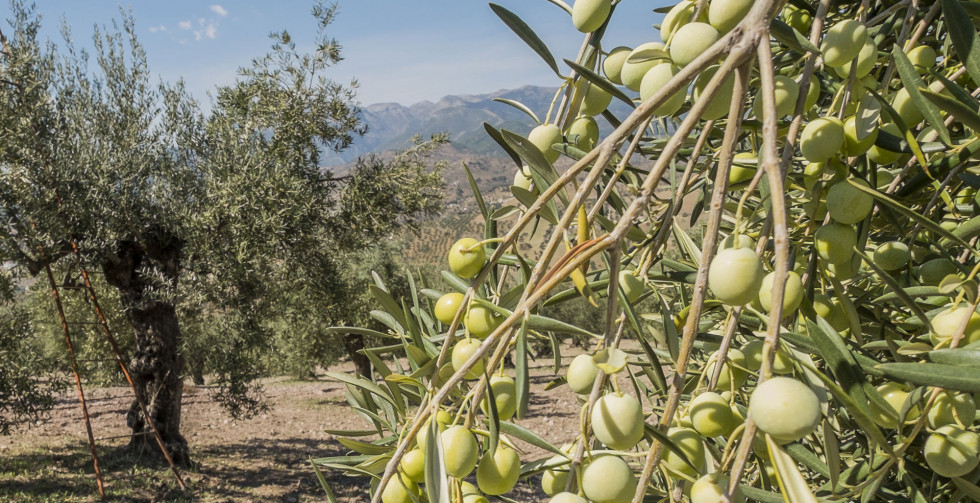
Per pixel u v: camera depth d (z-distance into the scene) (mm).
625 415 596
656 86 657
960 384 544
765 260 762
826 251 749
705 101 512
